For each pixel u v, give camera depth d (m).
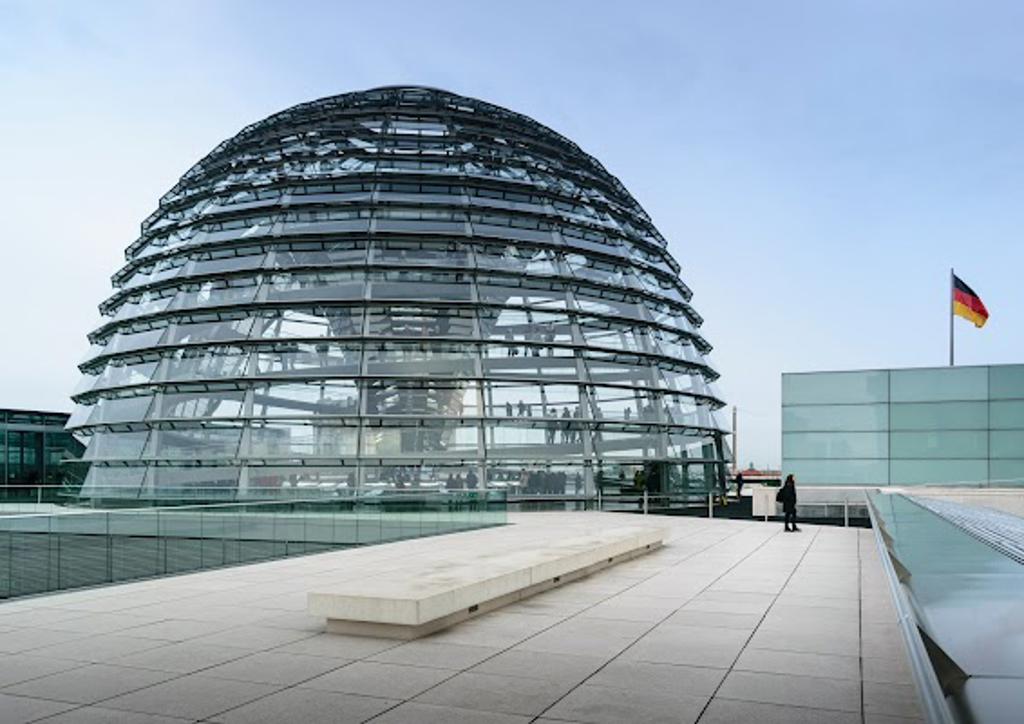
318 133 42.56
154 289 39.41
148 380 36.53
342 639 10.62
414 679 8.75
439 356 36.16
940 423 34.56
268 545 20.31
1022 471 33.47
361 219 38.41
